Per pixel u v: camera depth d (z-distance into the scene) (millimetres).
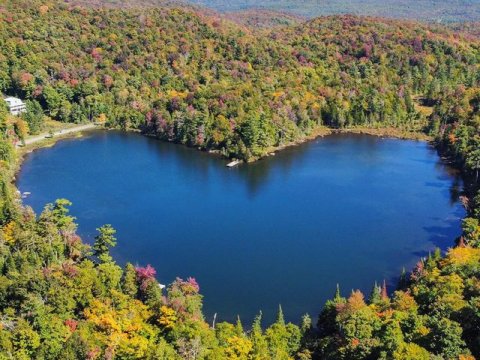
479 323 100250
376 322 105438
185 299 125312
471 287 118500
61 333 107562
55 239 151250
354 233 185375
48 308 113938
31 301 115438
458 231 185125
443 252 170125
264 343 107312
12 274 127750
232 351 100062
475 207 190500
